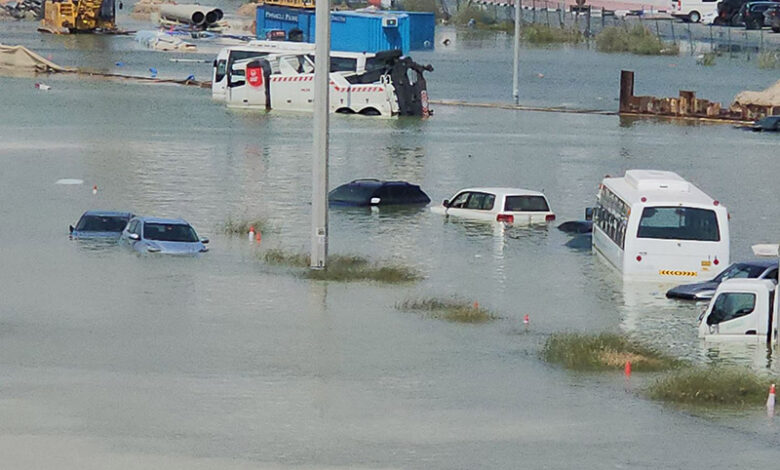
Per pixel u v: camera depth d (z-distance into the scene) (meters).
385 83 177.50
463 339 66.31
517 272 84.56
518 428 51.56
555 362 62.19
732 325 66.94
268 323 68.44
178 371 58.75
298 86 180.00
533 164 135.12
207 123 163.25
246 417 52.09
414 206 110.12
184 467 46.00
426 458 47.72
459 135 158.75
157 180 117.50
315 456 47.56
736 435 51.34
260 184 116.75
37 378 57.00
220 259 85.19
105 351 61.94
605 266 86.75
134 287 76.25
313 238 82.25
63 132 149.38
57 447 47.78
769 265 76.38
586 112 189.75
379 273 81.69
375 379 58.28
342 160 134.75
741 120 182.00
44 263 82.56
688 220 80.50
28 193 109.00
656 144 154.12
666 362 62.00
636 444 49.91
